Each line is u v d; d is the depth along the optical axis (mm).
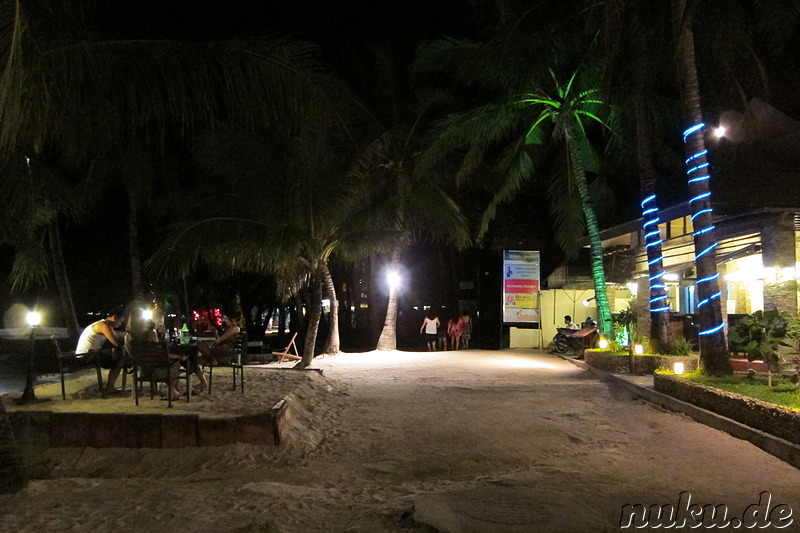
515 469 7043
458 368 16172
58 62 6434
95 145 7871
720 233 13719
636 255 18000
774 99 14328
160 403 8609
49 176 12781
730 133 14938
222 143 13688
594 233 16875
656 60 13656
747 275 14883
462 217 20672
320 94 7172
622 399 11359
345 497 5699
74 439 7398
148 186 20797
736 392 8930
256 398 9234
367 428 9055
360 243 16141
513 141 20375
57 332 16047
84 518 4844
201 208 17938
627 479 6309
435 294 34000
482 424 9273
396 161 20266
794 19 11047
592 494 5711
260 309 34406
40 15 6176
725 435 8070
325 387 12148
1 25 5770
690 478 6324
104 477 6820
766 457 7020
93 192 19391
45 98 6438
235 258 13969
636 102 14164
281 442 7660
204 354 9812
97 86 6828
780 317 9430
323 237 15398
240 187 14461
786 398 8227
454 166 23062
